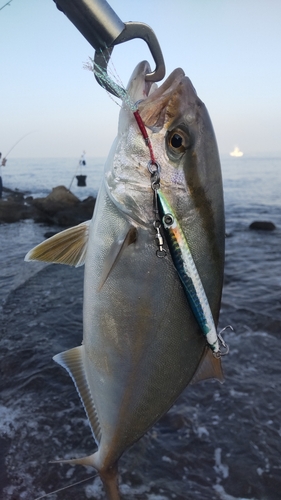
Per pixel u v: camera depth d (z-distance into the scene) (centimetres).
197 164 21
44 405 50
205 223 22
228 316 72
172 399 23
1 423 47
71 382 53
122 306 22
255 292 85
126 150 22
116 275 22
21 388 52
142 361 22
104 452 24
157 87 24
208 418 48
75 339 64
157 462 42
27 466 41
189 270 21
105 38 19
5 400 51
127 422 23
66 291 84
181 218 21
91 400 24
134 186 21
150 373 23
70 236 24
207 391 52
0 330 67
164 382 23
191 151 21
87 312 23
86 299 23
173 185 21
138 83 22
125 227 22
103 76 20
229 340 64
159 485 40
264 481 40
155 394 23
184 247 21
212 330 21
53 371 55
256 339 64
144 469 41
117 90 20
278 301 78
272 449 43
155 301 22
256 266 106
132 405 23
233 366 57
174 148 21
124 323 22
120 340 22
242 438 45
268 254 121
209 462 42
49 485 39
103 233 22
